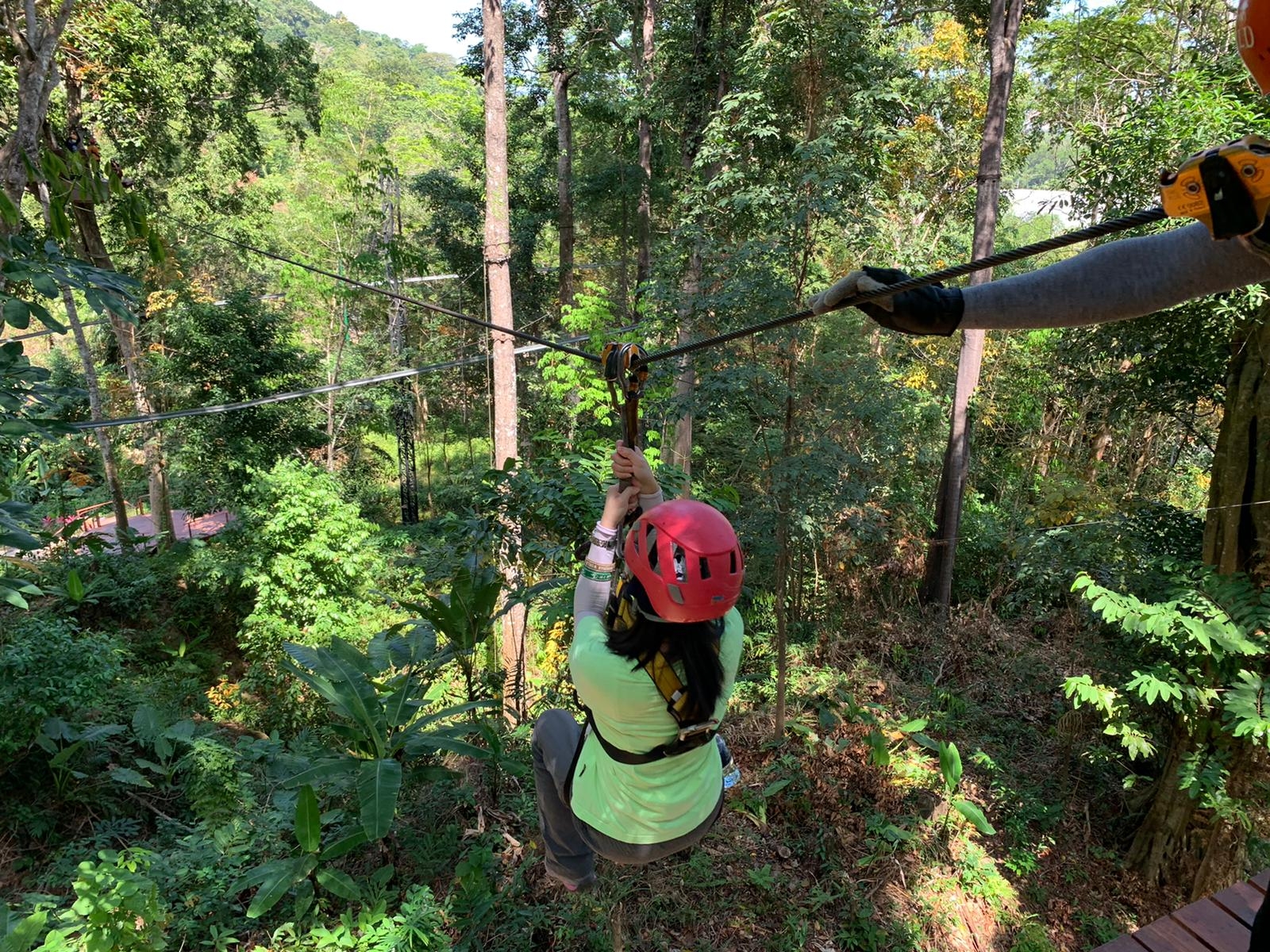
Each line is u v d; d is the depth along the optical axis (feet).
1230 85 27.07
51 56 25.64
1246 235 3.14
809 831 25.02
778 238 28.68
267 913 17.90
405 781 20.21
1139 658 28.25
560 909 18.79
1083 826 28.12
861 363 31.17
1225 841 24.16
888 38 54.80
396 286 73.97
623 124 76.48
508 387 41.01
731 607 5.56
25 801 26.25
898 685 34.96
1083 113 57.26
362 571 48.75
